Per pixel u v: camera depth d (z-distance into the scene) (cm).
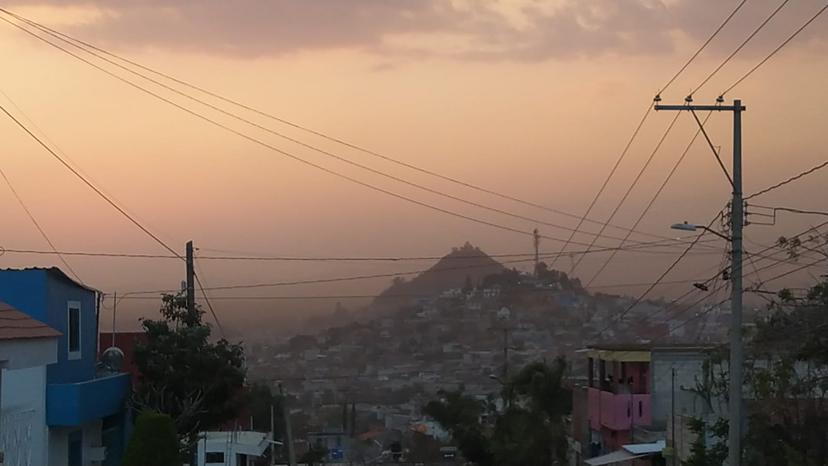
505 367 6041
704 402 3456
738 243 2344
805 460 2308
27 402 2061
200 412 2834
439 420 5678
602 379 4738
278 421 6781
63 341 2472
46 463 2189
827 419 2434
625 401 4231
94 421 2620
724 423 2834
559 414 5250
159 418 2259
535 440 5047
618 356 4334
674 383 3806
